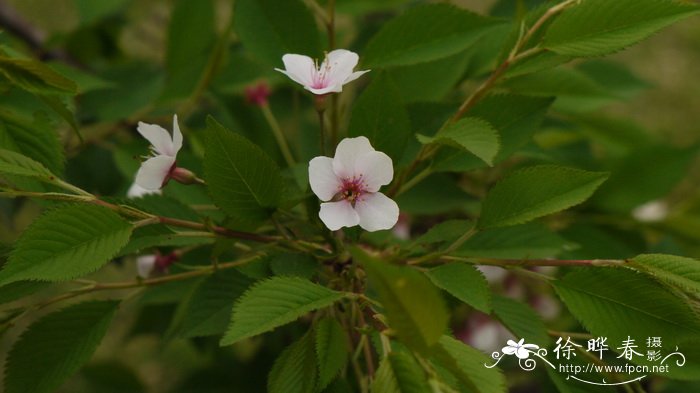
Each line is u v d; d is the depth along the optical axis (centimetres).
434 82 66
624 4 58
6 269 55
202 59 72
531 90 68
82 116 74
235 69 72
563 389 60
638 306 58
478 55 68
